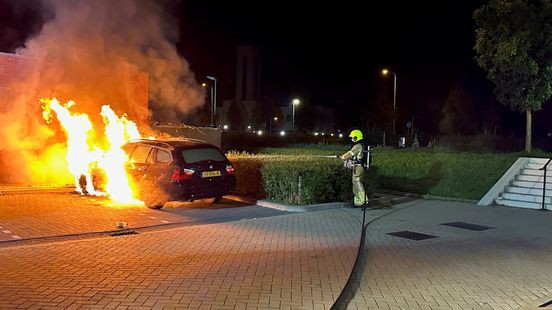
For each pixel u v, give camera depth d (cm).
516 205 1338
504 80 1755
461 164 1689
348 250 804
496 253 834
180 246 806
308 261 730
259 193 1338
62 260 710
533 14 1650
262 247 812
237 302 553
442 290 641
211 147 1221
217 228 961
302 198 1226
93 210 1123
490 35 1738
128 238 859
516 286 664
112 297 558
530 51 1719
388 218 1134
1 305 527
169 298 559
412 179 1684
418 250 844
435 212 1230
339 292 596
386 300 600
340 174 1286
